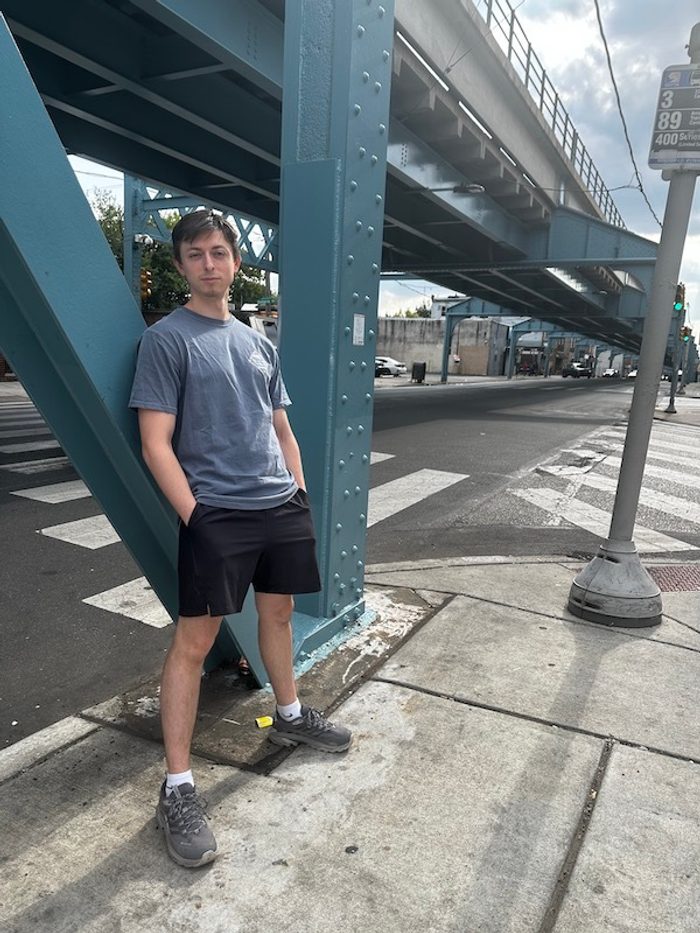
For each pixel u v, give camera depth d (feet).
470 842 7.16
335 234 10.37
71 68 33.53
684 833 7.41
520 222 67.56
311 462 11.21
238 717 9.32
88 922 6.07
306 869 6.74
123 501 8.19
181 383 6.81
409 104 39.99
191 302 7.17
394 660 11.18
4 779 7.99
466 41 40.42
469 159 49.32
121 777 8.06
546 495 27.04
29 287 6.37
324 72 10.18
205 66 29.53
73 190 6.45
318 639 11.39
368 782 8.08
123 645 12.46
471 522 22.47
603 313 123.34
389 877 6.67
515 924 6.19
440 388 117.50
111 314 6.94
